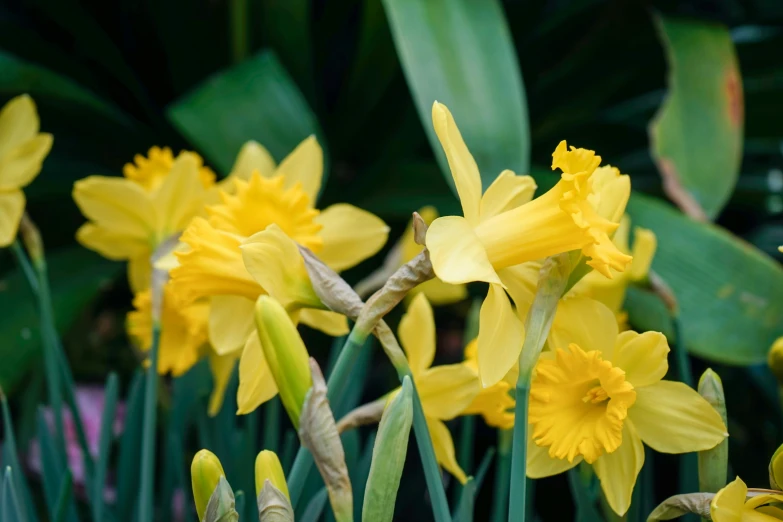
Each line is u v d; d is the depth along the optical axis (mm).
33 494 1570
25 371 1300
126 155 1957
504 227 808
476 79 1336
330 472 777
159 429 1400
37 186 1743
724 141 1497
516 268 823
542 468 848
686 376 959
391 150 1916
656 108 2051
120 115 1833
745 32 2049
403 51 1333
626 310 1310
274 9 1752
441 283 1061
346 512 776
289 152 1505
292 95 1577
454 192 1651
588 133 1998
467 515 870
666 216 1391
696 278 1313
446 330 2121
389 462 782
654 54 1959
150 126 2141
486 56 1372
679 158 1471
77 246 1673
